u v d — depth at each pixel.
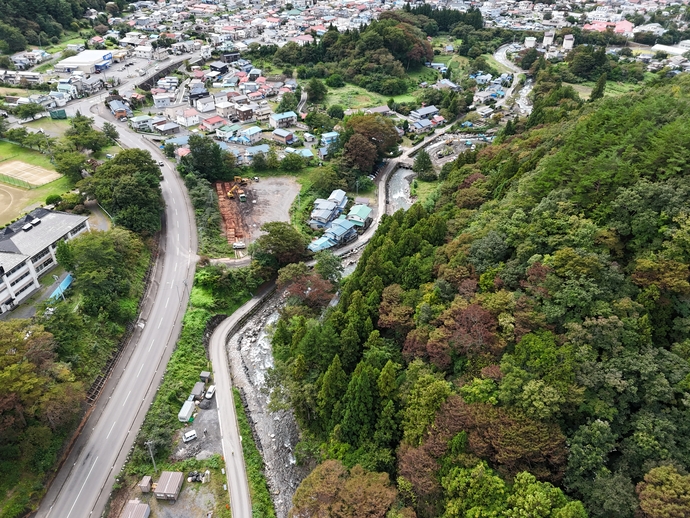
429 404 50.34
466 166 113.81
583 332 48.50
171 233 104.62
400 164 154.00
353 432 56.38
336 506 47.53
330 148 143.75
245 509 56.78
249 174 133.75
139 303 84.69
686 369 44.97
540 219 63.44
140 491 57.72
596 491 40.62
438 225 78.50
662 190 56.44
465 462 45.00
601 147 70.94
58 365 62.09
